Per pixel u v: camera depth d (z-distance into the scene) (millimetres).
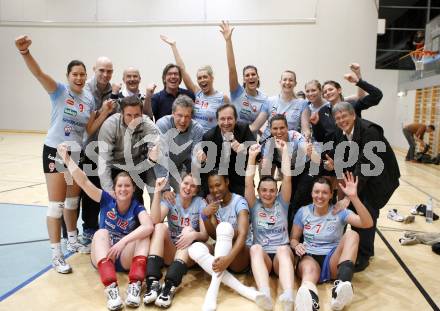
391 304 2504
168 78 3863
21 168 7262
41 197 5113
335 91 3801
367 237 3074
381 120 12250
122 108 3061
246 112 4320
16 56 13539
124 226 2854
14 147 10188
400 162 9234
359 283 2820
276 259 2697
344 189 2697
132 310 2363
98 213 3436
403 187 6320
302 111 4121
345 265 2518
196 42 12359
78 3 12797
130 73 4027
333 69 11836
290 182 2918
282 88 4168
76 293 2566
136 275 2510
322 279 2740
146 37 12594
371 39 11617
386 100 12156
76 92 3051
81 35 12914
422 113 9930
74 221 3303
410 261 3260
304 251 2705
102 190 2949
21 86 13688
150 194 3381
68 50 13055
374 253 3436
